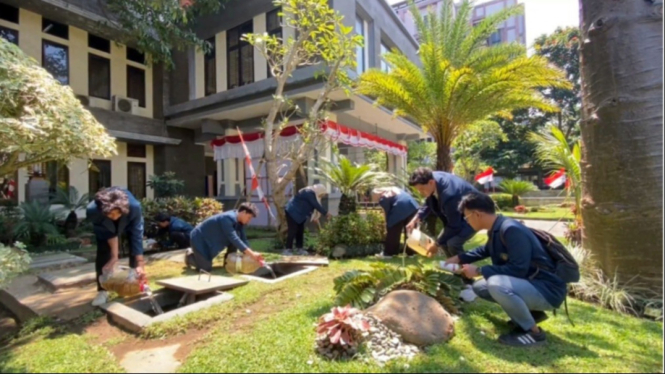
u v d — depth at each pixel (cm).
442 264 288
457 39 787
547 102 713
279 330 263
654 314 296
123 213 333
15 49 477
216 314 300
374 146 1162
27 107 437
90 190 1055
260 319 292
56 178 979
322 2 622
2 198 868
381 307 260
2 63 436
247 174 1051
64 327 306
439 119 742
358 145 1056
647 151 319
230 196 1080
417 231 361
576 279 246
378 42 1065
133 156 1163
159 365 227
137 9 921
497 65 704
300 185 898
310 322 276
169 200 752
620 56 330
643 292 317
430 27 816
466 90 683
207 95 1148
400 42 1284
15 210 768
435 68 697
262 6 1002
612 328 270
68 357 238
